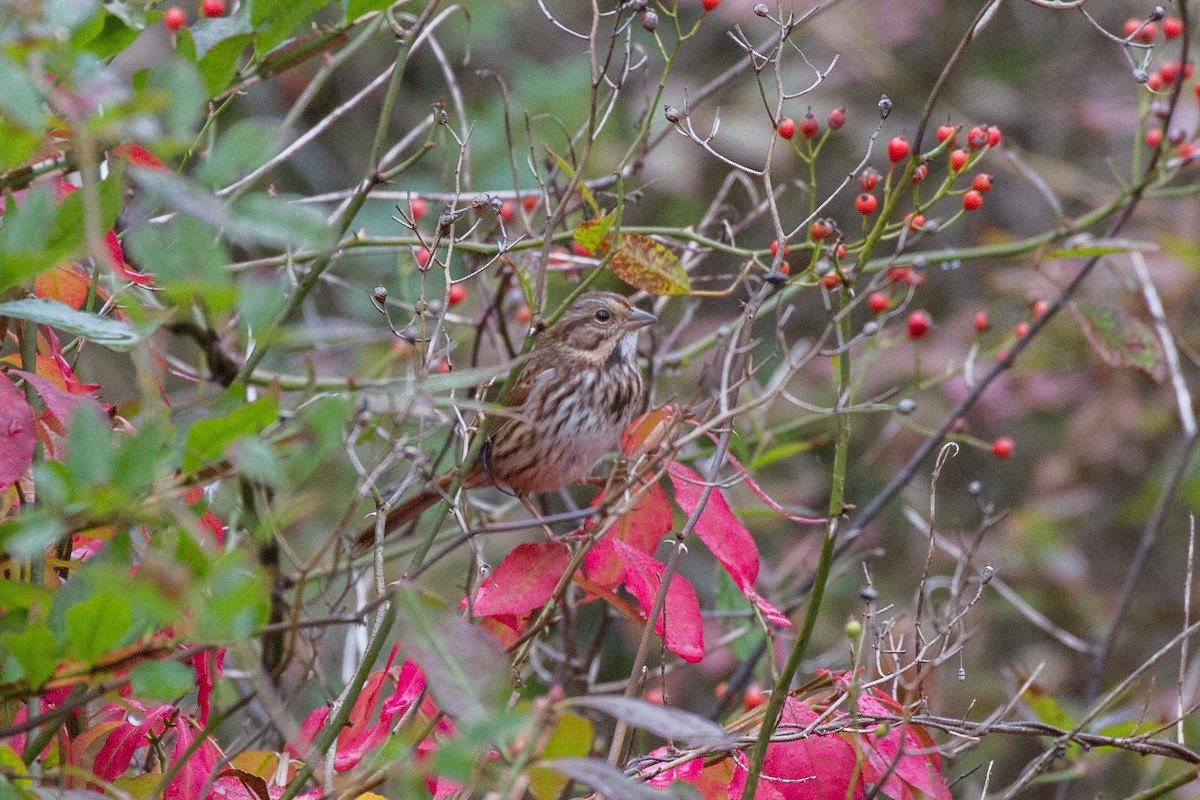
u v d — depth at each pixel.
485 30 17.11
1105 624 15.82
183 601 4.49
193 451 4.77
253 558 4.89
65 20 4.62
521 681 7.12
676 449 6.54
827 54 17.61
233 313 7.70
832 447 15.64
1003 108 17.89
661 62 16.92
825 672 7.34
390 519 9.29
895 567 15.70
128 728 6.46
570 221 10.96
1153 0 18.44
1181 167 11.35
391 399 5.09
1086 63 18.64
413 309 8.98
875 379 15.70
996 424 17.36
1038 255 10.85
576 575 7.42
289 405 5.94
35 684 4.90
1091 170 18.38
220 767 6.11
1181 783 7.45
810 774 6.92
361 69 16.88
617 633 13.97
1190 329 15.78
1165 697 14.65
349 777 6.47
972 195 8.12
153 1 6.75
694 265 9.57
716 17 16.91
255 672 5.02
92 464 4.41
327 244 4.36
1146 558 11.93
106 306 6.80
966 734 7.06
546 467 10.40
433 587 12.88
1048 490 16.48
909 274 10.63
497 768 5.35
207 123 6.95
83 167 4.38
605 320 10.45
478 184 15.23
